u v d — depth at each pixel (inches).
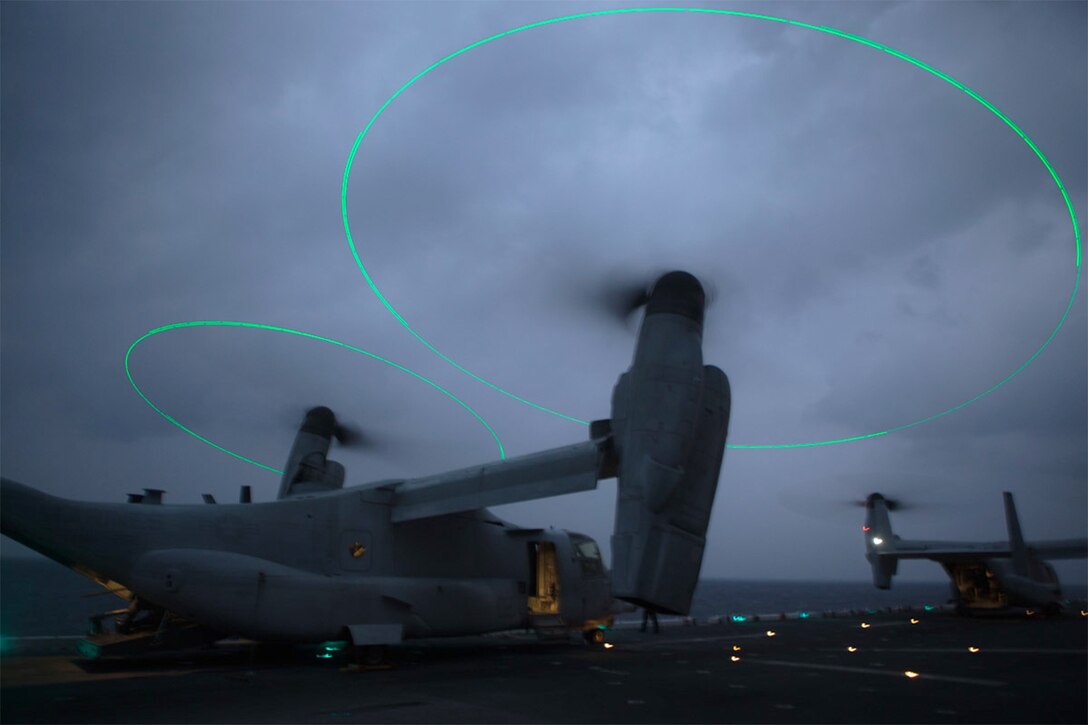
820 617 1470.2
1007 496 1348.4
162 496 633.0
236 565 585.6
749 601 4879.4
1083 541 1349.7
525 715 362.0
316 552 642.8
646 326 597.9
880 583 1451.8
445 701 408.8
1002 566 1400.1
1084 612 1640.0
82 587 4163.4
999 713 360.2
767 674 529.7
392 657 683.4
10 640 727.7
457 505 647.1
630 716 357.1
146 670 564.7
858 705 387.2
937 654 674.2
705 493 575.8
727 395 607.8
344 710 378.6
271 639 595.8
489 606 732.0
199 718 354.9
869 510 1531.7
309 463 818.8
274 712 372.5
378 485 706.2
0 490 549.0
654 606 532.4
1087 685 459.5
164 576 565.0
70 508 567.2
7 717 357.1
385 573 678.5
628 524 535.2
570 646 821.9
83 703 401.4
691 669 569.3
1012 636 902.4
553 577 829.8
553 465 605.6
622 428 580.7
